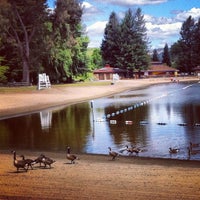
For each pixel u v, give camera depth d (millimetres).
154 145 32375
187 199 16844
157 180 20047
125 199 16938
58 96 87125
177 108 61875
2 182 20094
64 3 112938
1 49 107188
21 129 44438
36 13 107500
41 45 109750
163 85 140250
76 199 17109
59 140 36375
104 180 20188
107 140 35500
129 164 24875
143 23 185750
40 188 18844
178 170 22656
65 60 117938
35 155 29469
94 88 111562
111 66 189375
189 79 179125
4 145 34750
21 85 105812
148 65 188000
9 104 71250
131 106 67375
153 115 53750
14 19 104062
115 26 188125
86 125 46000
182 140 34531
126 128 42688
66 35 116000
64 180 20297
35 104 72812
